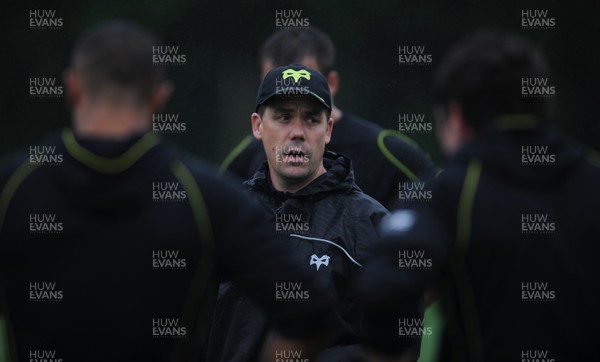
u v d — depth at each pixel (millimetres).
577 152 8078
